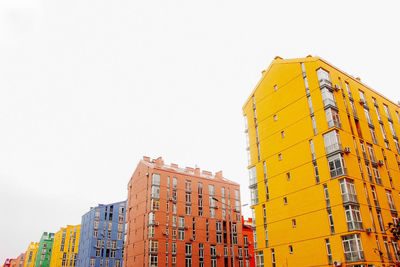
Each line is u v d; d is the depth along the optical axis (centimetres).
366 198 3117
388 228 2952
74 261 9831
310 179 3325
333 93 3506
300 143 3559
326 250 2972
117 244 8175
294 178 3519
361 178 3184
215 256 6116
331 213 3020
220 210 6662
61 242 10206
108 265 7831
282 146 3791
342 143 3203
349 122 3531
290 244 3353
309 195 3284
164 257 5512
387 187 3506
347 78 3903
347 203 2888
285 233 3441
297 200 3406
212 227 6366
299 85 3775
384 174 3591
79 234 10038
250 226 7144
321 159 3272
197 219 6231
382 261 2834
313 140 3422
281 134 3853
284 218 3503
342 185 2995
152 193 5906
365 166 3350
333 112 3359
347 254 2789
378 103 4256
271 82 4216
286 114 3850
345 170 3045
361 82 4122
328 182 3130
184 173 6519
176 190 6241
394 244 3105
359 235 2786
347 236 2828
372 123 3903
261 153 4094
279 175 3722
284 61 4062
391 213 3338
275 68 4194
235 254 6444
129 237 6331
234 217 6825
